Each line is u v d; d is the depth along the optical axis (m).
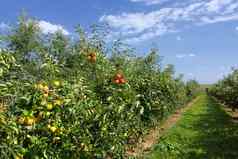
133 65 12.66
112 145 8.01
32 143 5.19
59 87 5.94
